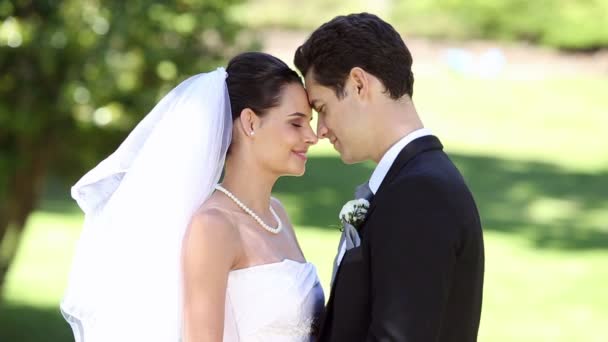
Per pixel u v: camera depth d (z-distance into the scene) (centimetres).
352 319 460
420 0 4572
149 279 490
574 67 4384
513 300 1606
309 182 2523
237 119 500
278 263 498
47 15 999
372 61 464
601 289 1667
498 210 2308
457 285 446
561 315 1531
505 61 4394
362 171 2691
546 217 2241
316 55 476
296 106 493
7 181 1050
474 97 3872
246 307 489
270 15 4275
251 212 500
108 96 1000
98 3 1005
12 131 1027
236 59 507
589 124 3512
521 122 3528
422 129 470
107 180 517
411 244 437
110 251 496
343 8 4412
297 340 501
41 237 2009
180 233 491
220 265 477
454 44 4503
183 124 496
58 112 1009
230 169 505
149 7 1006
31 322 1488
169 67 1030
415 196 443
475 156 2966
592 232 2095
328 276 1666
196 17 1043
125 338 491
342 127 474
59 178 1127
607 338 1422
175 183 492
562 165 2878
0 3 984
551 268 1795
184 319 476
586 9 4488
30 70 1003
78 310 501
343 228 480
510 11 4522
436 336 434
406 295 434
